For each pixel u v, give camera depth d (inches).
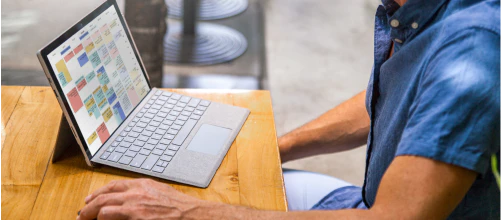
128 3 81.8
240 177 38.4
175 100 45.9
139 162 38.2
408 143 28.8
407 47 33.4
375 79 38.6
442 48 29.1
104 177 37.4
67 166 38.2
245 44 116.9
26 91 46.6
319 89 106.3
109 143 39.4
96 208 33.1
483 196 33.2
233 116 44.9
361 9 143.5
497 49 27.9
